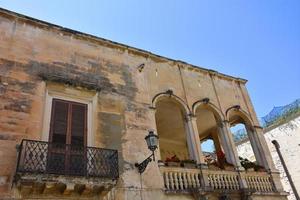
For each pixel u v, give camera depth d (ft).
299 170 69.56
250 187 47.24
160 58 54.80
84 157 34.58
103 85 44.70
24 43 41.39
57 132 36.94
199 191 40.75
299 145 70.69
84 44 47.26
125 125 42.75
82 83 42.32
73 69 43.39
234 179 46.75
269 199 47.65
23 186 29.76
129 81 47.93
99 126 40.37
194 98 54.03
